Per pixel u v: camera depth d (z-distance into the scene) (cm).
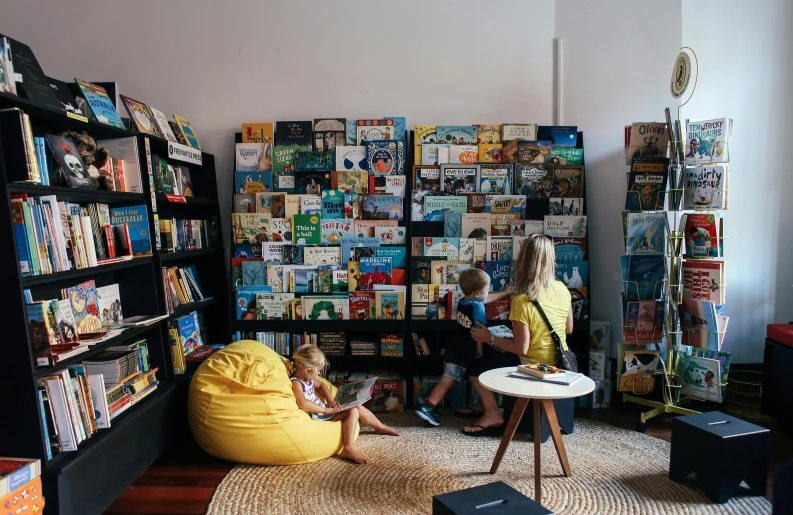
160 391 299
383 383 369
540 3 388
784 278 407
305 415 296
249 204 382
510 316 297
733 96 394
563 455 272
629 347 362
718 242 325
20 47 235
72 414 227
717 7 388
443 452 305
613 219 394
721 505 247
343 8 390
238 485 268
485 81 392
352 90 394
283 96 394
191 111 395
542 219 379
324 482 271
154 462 295
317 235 378
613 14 386
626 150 364
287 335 371
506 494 194
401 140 383
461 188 380
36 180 215
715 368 328
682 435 265
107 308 286
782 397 329
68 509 218
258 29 391
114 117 291
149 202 301
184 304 349
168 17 389
